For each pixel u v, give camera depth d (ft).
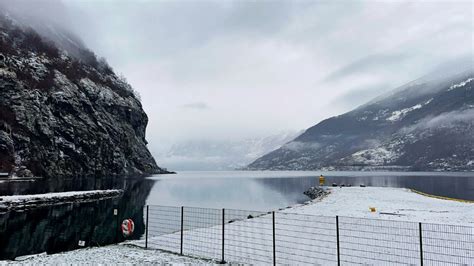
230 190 284.82
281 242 58.85
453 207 112.27
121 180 370.32
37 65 441.68
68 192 185.47
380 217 86.89
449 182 365.40
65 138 400.26
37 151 349.61
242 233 67.67
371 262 46.19
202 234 67.87
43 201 150.41
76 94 458.50
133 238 84.12
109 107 538.47
